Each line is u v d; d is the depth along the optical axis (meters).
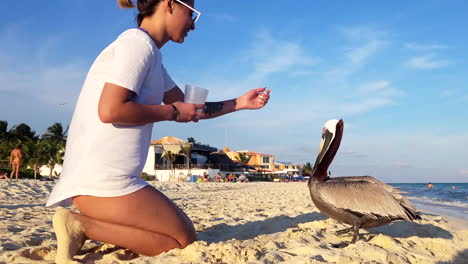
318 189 3.90
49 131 64.69
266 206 9.37
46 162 44.72
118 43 2.93
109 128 2.93
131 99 2.92
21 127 64.12
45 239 4.20
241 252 3.24
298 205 9.55
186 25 3.26
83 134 2.97
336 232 4.70
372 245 3.80
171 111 2.97
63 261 2.93
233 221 6.04
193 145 53.09
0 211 7.25
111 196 2.94
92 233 3.04
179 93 3.91
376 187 3.75
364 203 3.68
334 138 3.94
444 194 26.16
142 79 2.89
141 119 2.88
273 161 80.88
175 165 51.66
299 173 89.38
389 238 4.34
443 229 5.48
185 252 3.17
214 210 8.33
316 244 4.02
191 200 12.49
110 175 2.93
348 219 3.85
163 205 3.16
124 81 2.76
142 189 3.08
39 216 6.77
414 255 3.86
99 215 3.03
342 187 3.80
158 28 3.19
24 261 3.13
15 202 10.97
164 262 2.97
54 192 3.00
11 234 4.61
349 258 3.36
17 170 18.80
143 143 3.10
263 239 4.20
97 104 2.93
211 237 4.68
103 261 3.18
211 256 3.11
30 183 17.36
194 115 3.07
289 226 5.45
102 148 2.92
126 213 3.01
